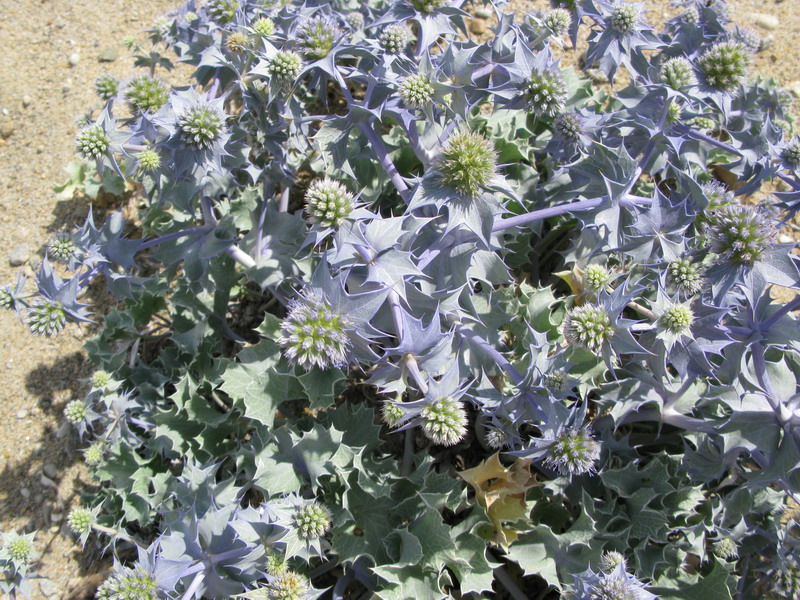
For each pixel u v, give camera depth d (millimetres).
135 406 384
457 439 291
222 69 366
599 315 308
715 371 325
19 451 426
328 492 344
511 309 363
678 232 326
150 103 376
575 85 457
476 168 295
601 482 350
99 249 344
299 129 379
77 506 411
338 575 373
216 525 305
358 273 323
